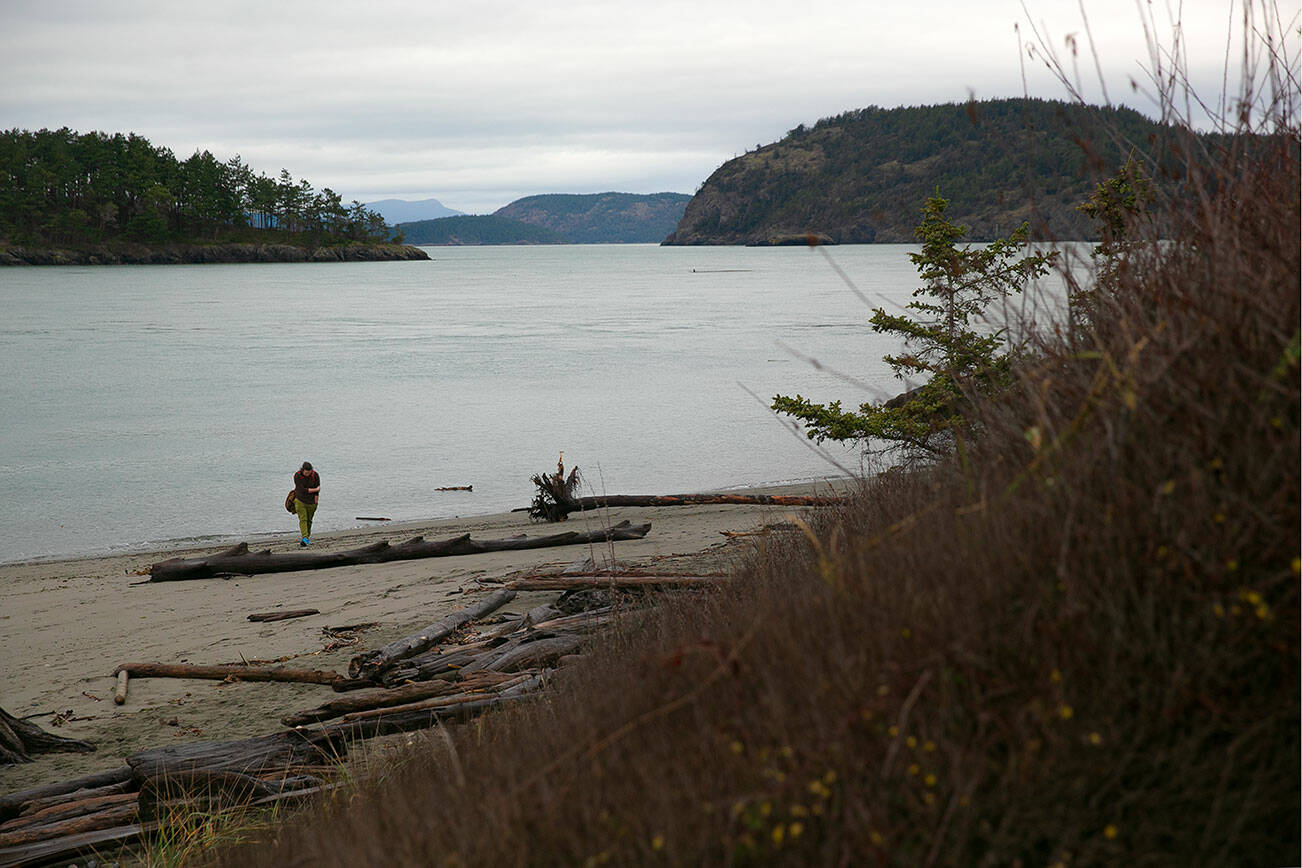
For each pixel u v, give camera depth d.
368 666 8.80
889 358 10.51
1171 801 2.41
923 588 3.02
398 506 21.95
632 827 2.57
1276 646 2.50
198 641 11.49
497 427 32.28
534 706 5.47
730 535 14.25
